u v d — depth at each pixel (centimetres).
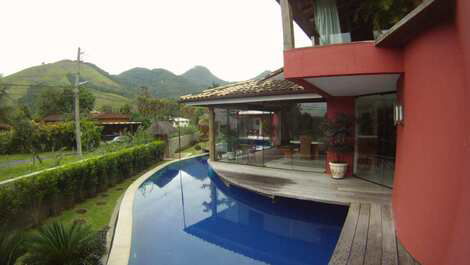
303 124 1152
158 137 1805
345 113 804
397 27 360
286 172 962
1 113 1817
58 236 385
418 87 372
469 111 254
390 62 449
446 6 287
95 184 895
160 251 560
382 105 728
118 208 771
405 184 419
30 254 369
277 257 542
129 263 508
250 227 702
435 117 325
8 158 1694
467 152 257
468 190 248
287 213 792
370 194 655
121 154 1098
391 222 487
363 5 634
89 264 382
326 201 623
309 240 624
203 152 2062
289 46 525
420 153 361
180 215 786
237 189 998
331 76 496
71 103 3809
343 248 396
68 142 2144
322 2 634
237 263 514
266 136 1309
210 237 637
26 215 606
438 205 311
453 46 293
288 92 886
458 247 254
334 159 874
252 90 1003
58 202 718
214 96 1103
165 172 1405
